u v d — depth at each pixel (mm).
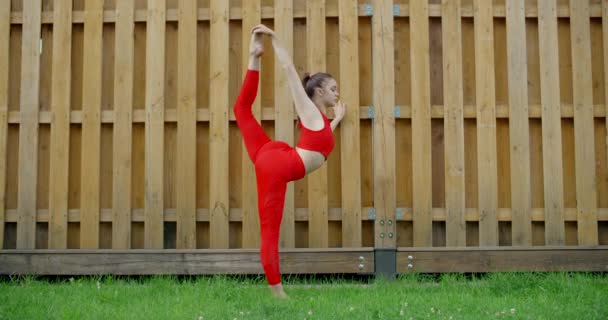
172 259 4801
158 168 4879
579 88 4895
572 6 4930
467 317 3242
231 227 4914
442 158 4914
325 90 3957
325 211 4828
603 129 4922
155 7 4957
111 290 4105
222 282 4352
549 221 4828
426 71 4879
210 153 4879
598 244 4859
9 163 4984
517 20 4914
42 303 3670
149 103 4910
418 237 4816
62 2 4980
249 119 3904
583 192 4848
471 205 4902
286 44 4910
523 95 4879
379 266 4781
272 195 3777
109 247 4934
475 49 4902
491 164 4844
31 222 4875
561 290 4027
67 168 4895
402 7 4938
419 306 3561
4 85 4945
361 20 5004
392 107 4867
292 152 3771
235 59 5000
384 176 4844
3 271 4809
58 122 4922
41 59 5023
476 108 4879
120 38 4949
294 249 4781
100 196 4938
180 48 4930
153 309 3521
